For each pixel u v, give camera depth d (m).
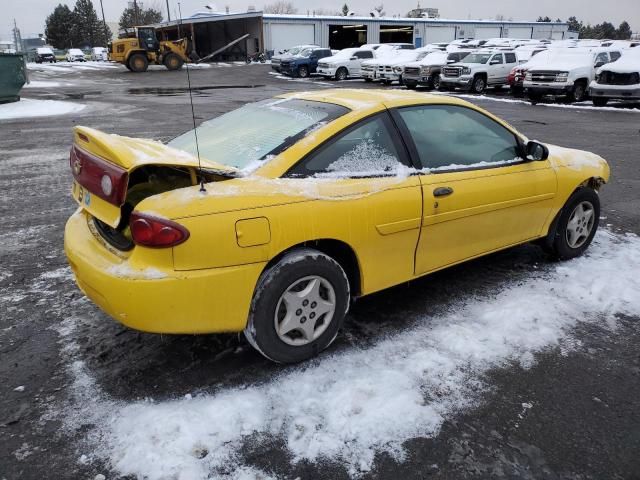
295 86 27.31
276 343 3.02
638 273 4.43
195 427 2.61
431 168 3.55
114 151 2.74
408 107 3.58
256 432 2.60
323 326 3.18
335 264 3.12
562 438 2.60
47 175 8.03
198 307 2.74
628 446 2.55
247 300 2.87
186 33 41.28
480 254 3.98
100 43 99.69
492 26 56.25
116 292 2.68
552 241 4.57
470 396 2.88
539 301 3.92
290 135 3.18
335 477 2.36
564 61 20.47
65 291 4.16
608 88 18.14
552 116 16.05
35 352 3.30
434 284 4.24
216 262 2.72
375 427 2.63
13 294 4.10
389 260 3.40
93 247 2.99
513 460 2.46
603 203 6.68
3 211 6.25
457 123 3.83
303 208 2.93
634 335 3.51
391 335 3.47
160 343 3.39
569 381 3.03
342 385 2.94
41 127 13.12
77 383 2.99
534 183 4.11
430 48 31.92
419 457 2.47
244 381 2.99
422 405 2.79
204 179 2.89
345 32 52.12
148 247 2.65
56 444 2.54
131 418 2.70
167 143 3.91
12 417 2.72
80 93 23.42
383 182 3.26
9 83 17.83
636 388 2.98
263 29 47.00
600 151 10.27
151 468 2.38
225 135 3.53
